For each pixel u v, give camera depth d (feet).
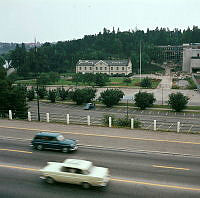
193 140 76.95
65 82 418.51
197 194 45.06
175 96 194.49
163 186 47.88
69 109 206.59
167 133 84.43
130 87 340.18
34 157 62.08
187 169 55.98
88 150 67.67
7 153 64.64
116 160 60.80
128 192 45.52
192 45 631.15
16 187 47.19
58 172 47.67
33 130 86.17
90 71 538.06
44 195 44.34
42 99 264.93
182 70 600.39
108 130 87.20
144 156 63.82
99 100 224.74
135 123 98.78
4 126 90.99
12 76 467.11
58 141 65.82
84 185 46.70
